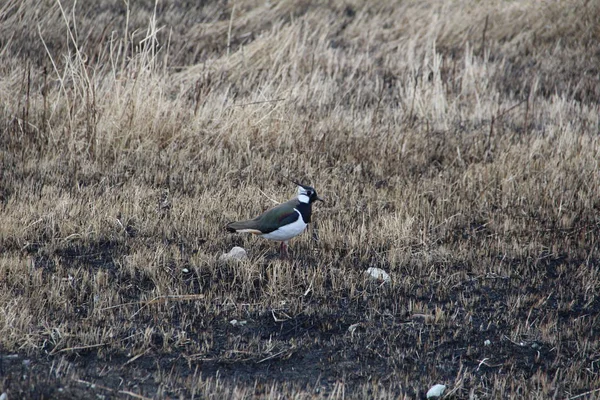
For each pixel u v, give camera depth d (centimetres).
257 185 1759
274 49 2605
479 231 1603
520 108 2458
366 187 1773
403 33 3266
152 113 1941
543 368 1145
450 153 2009
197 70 2441
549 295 1348
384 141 2030
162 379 1038
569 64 3023
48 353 1076
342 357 1141
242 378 1072
